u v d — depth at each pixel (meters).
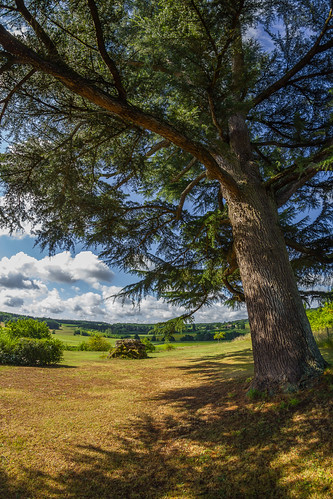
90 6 3.91
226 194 6.88
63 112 5.65
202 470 3.57
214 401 6.00
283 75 7.78
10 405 6.23
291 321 5.40
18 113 5.49
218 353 17.56
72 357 17.61
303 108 8.19
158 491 3.28
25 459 3.91
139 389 8.46
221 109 4.90
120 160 6.86
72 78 4.14
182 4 4.18
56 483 3.44
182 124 4.86
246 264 6.11
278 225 6.33
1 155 5.86
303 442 3.53
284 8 6.19
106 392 8.07
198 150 5.17
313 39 7.09
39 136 6.00
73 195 6.45
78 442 4.57
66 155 6.05
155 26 4.77
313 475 2.97
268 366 5.33
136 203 7.73
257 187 6.53
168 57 4.49
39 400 6.85
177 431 4.84
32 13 4.04
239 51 4.52
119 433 4.97
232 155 5.06
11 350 12.88
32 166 6.11
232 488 3.12
